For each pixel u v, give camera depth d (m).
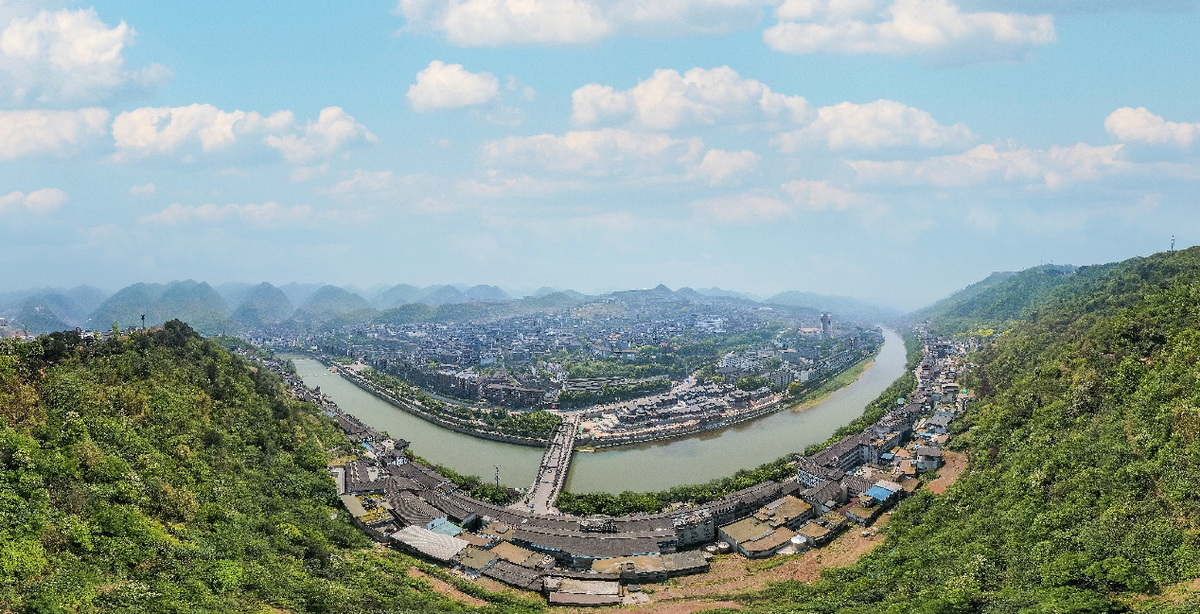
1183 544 182.25
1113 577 177.75
